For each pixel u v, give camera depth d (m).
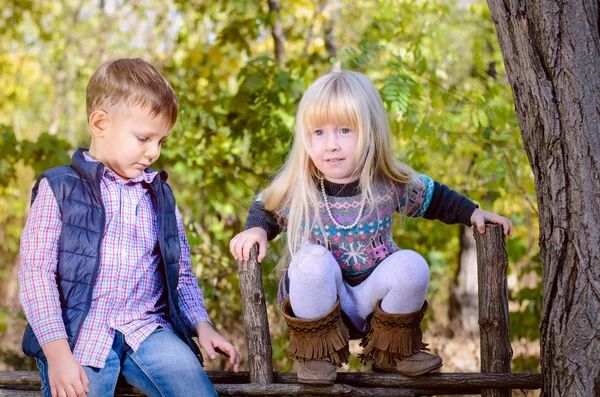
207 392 2.12
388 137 2.38
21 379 2.31
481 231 2.37
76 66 9.91
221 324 5.06
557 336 2.21
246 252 2.30
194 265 4.70
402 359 2.28
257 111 4.64
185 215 4.87
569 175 2.18
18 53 10.35
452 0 6.20
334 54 5.87
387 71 5.29
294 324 2.20
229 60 5.92
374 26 5.52
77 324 2.05
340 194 2.34
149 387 2.14
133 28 9.22
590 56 2.18
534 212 5.22
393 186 2.40
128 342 2.12
